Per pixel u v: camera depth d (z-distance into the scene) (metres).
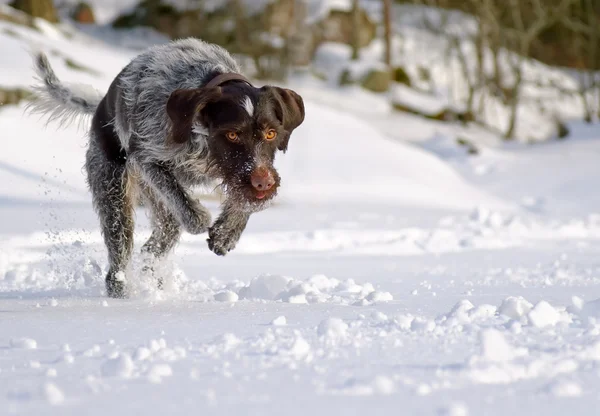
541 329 6.90
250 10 49.56
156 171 9.93
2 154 26.42
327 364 5.66
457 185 32.88
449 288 10.69
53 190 24.66
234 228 9.84
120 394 4.88
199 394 4.86
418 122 47.78
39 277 11.74
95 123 10.81
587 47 55.41
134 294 10.21
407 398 4.71
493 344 5.64
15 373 5.55
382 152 33.59
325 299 9.30
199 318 7.88
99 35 49.16
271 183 8.86
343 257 15.44
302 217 23.02
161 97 9.82
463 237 17.77
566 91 52.62
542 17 49.81
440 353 5.99
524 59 52.62
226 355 5.98
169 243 10.91
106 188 10.63
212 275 12.70
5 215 20.33
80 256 12.49
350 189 30.25
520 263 14.09
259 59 48.53
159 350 6.03
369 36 54.16
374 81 49.66
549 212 30.62
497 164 39.47
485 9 49.78
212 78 9.65
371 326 7.11
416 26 57.53
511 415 4.43
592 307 7.54
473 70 53.84
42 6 44.84
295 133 33.75
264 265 14.08
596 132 50.00
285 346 6.25
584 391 4.89
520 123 50.50
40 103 11.81
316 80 49.66
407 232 18.72
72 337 6.91
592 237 19.25
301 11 50.84
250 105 8.84
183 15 49.56
